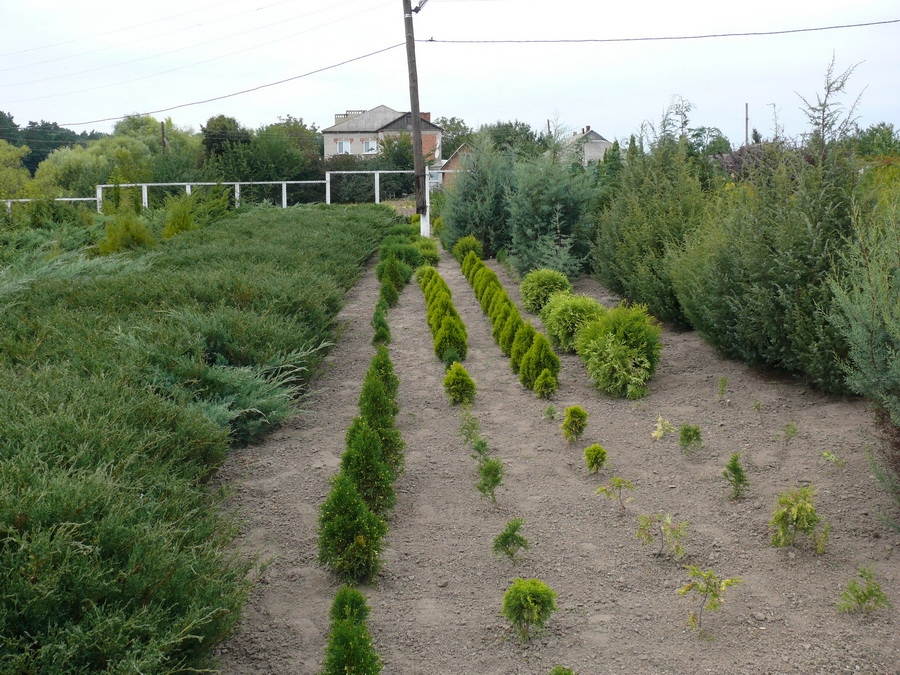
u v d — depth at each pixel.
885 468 4.96
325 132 73.69
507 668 3.54
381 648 3.71
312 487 5.62
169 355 6.52
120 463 4.09
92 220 20.92
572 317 9.20
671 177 11.77
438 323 10.00
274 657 3.65
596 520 4.98
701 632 3.74
